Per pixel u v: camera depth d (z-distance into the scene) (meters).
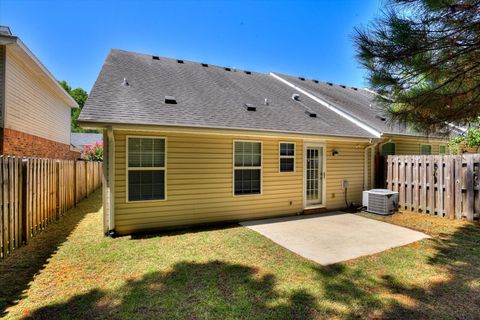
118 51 9.77
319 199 8.48
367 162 9.34
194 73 9.86
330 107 10.69
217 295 3.13
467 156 6.99
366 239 5.41
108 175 5.60
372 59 3.53
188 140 6.39
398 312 2.78
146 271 3.80
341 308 2.86
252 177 7.29
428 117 4.03
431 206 7.73
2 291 3.22
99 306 2.89
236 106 7.95
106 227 5.62
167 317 2.69
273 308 2.86
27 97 9.48
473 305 2.92
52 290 3.24
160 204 6.09
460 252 4.59
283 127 7.39
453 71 3.53
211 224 6.65
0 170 4.13
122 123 5.30
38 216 5.72
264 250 4.72
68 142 15.86
